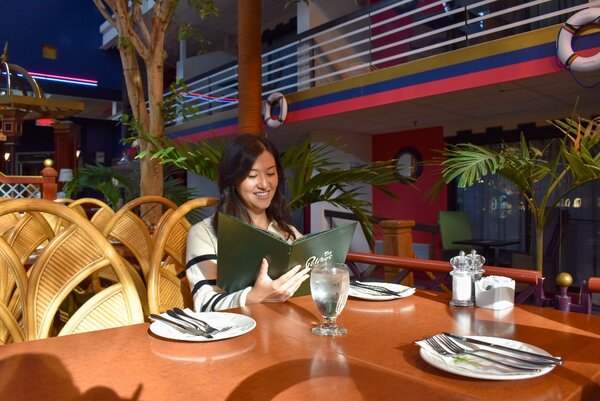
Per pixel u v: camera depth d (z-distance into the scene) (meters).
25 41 12.25
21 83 6.57
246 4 4.43
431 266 1.70
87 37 13.22
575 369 0.80
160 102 4.93
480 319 1.13
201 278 1.60
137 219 2.25
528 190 2.72
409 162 8.23
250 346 0.93
